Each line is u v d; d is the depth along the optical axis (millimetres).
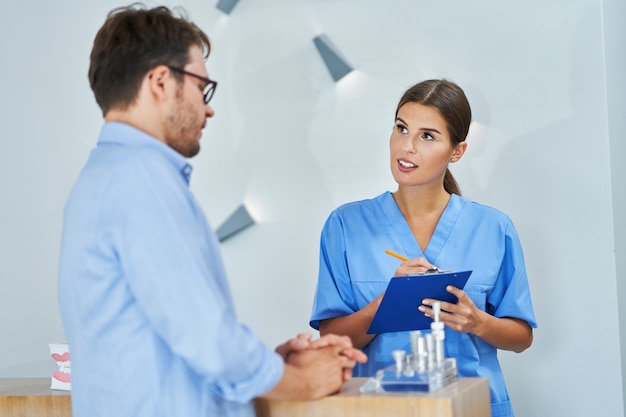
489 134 2684
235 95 2898
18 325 3064
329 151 2826
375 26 2789
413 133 1986
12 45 3074
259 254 2881
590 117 2609
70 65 3029
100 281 1219
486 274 2057
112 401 1239
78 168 3021
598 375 2596
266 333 2877
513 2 2670
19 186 3066
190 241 1184
